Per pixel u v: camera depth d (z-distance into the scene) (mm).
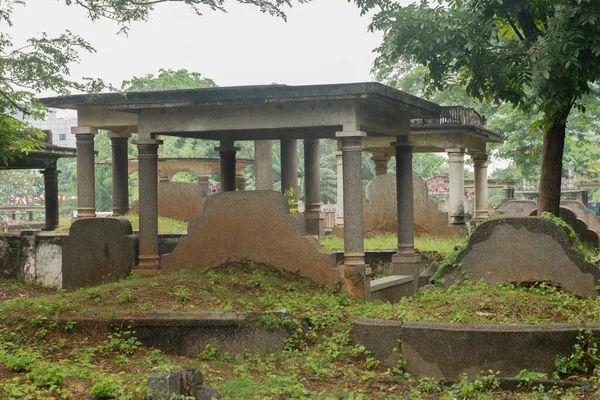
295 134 18391
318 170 23516
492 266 13203
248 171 51750
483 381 9094
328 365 10164
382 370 9898
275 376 9422
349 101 14570
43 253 19188
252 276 14547
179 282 13492
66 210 64188
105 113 20266
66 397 7688
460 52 16625
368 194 25203
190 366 10164
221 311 11711
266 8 15211
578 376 9164
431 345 9602
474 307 10984
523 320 10328
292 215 15273
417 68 38062
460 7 17781
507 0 16219
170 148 47969
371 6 17641
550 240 12820
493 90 17703
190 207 27422
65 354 10656
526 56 16203
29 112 18594
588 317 10406
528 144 33750
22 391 7676
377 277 19094
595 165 53562
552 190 17188
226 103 14898
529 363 9250
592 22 14109
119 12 16094
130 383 8469
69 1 15977
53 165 23938
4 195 64000
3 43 16156
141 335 11281
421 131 24672
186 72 50656
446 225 24484
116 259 16547
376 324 10047
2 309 12188
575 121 34562
